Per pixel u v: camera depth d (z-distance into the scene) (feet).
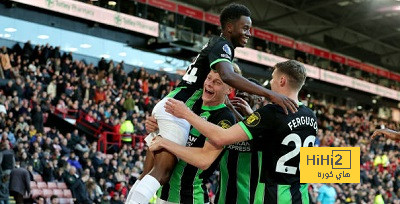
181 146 13.92
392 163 106.01
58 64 80.59
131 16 98.43
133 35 103.19
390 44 154.92
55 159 57.93
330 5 125.08
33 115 64.39
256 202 14.07
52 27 92.79
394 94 154.51
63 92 75.46
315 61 136.77
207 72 14.94
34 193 53.31
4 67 73.92
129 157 66.90
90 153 63.05
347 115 136.05
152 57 105.60
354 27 140.67
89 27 97.25
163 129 14.56
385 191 84.17
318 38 140.26
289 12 126.52
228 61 14.06
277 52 127.44
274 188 13.93
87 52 96.94
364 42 148.15
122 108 81.00
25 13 89.61
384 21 137.59
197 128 13.50
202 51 15.06
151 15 104.27
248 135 13.50
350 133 116.37
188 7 110.32
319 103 138.31
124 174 63.57
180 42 102.78
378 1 121.70
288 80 14.02
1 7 86.84
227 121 14.87
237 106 17.39
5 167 50.83
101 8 94.63
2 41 86.63
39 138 59.52
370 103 152.46
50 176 55.83
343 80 137.39
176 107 13.65
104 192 56.44
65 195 55.57
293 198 13.98
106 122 75.20
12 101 64.75
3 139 53.42
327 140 102.12
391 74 160.97
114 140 74.28
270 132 13.83
